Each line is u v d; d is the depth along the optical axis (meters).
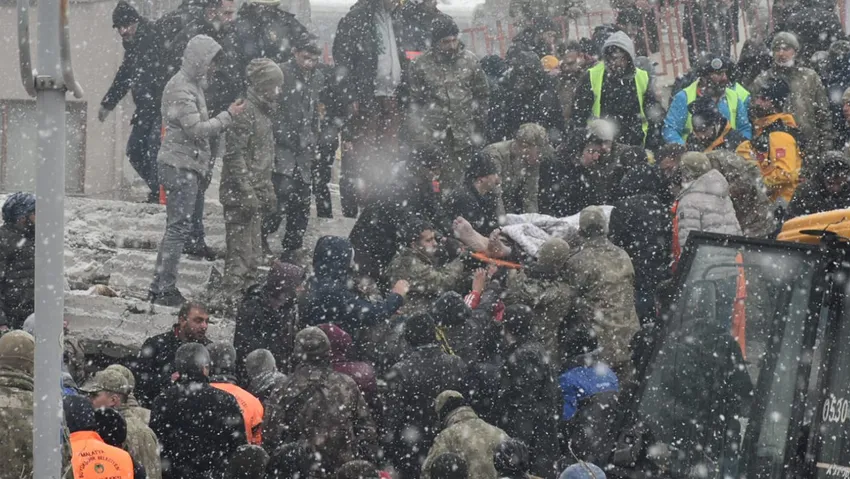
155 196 17.55
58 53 6.96
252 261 15.18
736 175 14.49
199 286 15.58
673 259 14.08
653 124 16.89
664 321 9.22
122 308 14.59
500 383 11.67
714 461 8.82
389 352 12.84
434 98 16.36
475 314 12.95
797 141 15.79
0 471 8.98
